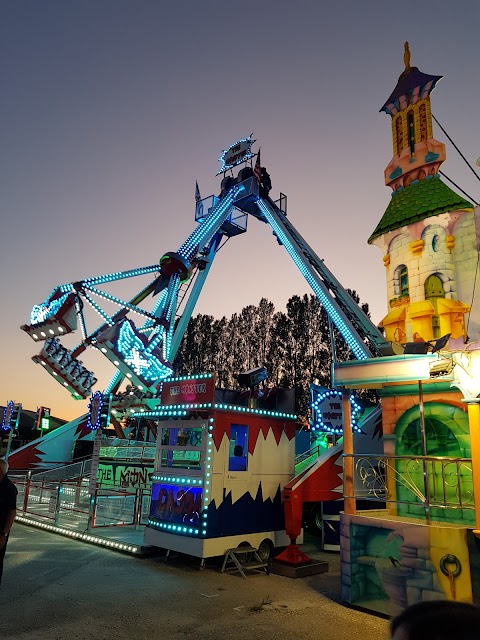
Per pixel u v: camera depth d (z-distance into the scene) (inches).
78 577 310.0
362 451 462.3
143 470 563.2
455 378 246.7
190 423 380.8
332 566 374.0
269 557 383.6
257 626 236.4
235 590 296.0
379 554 267.7
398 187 479.8
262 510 384.5
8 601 258.1
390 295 458.3
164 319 849.5
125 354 696.4
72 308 791.7
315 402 508.7
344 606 271.9
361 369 294.7
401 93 482.9
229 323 1987.0
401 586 254.1
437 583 242.8
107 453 624.7
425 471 267.0
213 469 357.1
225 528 356.8
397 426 322.0
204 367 1979.6
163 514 374.9
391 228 457.4
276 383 1752.0
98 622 233.1
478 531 233.1
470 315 394.9
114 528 458.6
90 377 797.2
